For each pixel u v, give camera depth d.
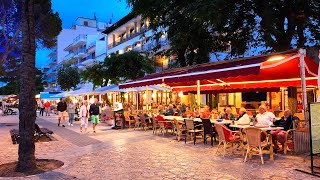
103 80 30.92
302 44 15.66
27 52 8.78
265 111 11.22
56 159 9.87
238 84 16.98
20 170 8.41
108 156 10.19
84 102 18.19
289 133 10.04
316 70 12.10
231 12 15.28
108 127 20.70
